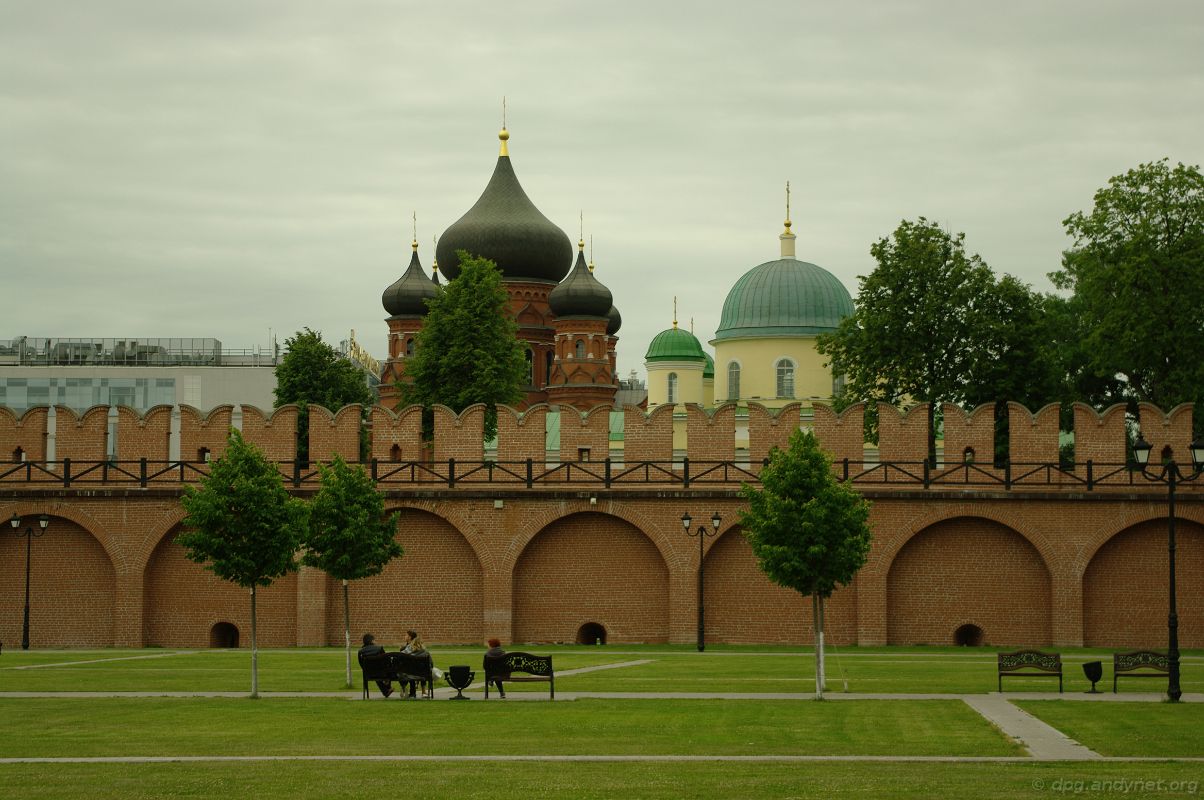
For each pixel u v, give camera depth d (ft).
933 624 211.00
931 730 110.52
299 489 215.51
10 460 218.59
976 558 211.61
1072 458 274.36
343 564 161.17
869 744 103.04
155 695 139.13
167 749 100.99
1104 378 295.48
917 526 209.97
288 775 89.71
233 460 147.64
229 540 145.07
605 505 212.84
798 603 212.23
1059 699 133.59
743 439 324.80
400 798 82.33
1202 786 85.35
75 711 124.36
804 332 357.61
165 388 442.91
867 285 273.75
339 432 217.77
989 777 88.38
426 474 216.13
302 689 145.28
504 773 90.33
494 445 307.17
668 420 214.69
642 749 100.68
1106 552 210.38
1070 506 209.05
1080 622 207.51
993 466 211.00
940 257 271.49
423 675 136.15
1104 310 258.98
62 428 219.00
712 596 213.25
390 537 170.50
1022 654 141.79
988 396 260.83
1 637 217.56
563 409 216.74
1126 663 139.85
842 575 145.79
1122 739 104.94
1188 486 208.85
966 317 264.72
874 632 208.95
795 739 105.60
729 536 213.46
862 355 272.31
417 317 382.42
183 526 216.74
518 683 150.61
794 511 145.79
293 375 362.33
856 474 211.61
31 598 217.56
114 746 102.47
